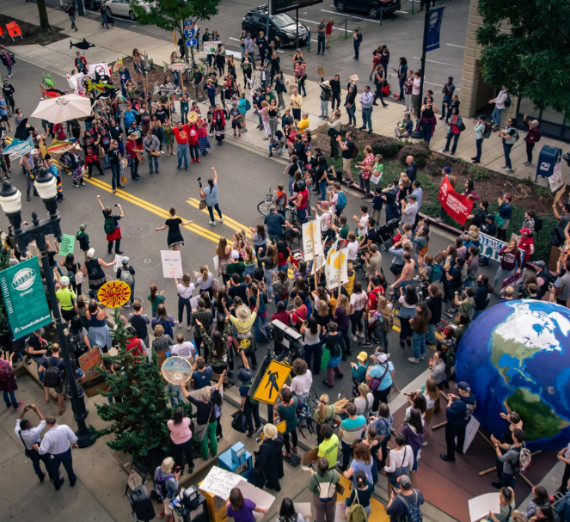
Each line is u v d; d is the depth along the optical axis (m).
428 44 23.02
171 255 16.34
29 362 15.13
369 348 15.20
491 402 11.66
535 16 18.72
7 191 10.70
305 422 12.96
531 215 16.45
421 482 11.91
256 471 11.68
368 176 21.00
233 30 36.84
